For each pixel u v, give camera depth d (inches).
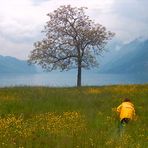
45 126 715.4
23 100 1069.1
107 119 848.9
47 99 1119.6
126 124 797.2
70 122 773.3
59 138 596.1
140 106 1042.7
